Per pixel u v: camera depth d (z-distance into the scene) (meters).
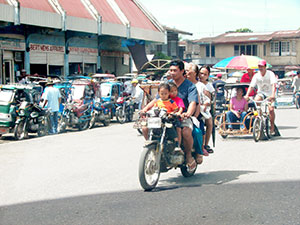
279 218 5.03
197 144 7.21
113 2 29.17
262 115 12.29
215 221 4.96
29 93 13.75
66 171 8.16
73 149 10.98
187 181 7.14
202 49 64.44
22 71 20.80
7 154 10.39
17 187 6.97
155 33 31.56
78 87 16.33
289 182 6.88
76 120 15.37
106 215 5.26
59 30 23.77
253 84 12.14
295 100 26.05
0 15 18.77
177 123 6.75
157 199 5.95
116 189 6.62
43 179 7.50
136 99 18.12
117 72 33.69
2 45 21.56
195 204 5.66
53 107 14.51
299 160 8.90
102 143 12.05
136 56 32.03
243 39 61.94
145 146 6.43
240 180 7.11
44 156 9.97
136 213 5.31
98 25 25.48
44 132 14.16
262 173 7.66
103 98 18.06
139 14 32.53
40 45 24.39
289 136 12.91
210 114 7.80
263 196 6.01
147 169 6.47
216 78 23.19
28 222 5.09
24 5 20.52
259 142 11.77
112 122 19.42
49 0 22.81
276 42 61.19
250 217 5.08
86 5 26.16
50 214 5.39
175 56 59.31
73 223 5.00
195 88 6.93
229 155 9.70
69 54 27.12
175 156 6.77
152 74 22.62
